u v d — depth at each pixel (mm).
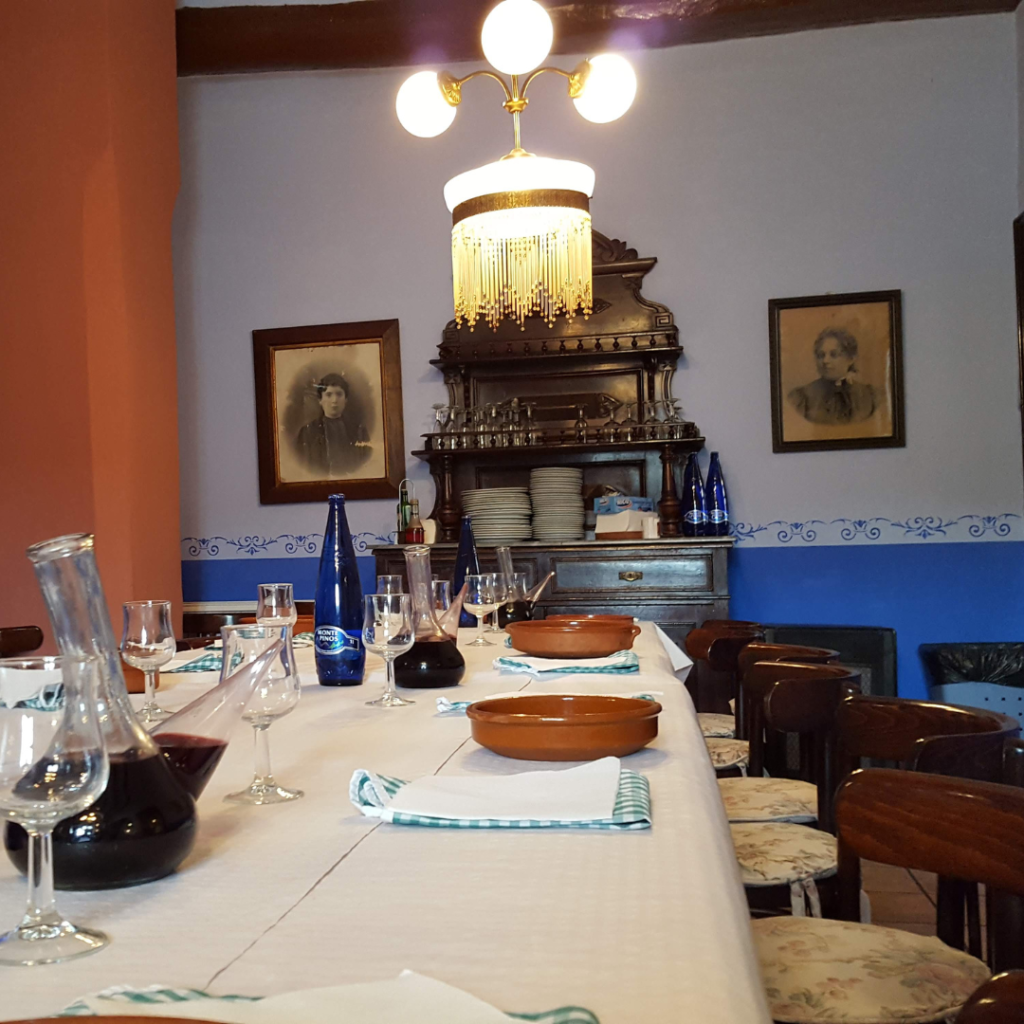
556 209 3301
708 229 5023
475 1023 564
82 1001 598
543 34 3023
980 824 1123
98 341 4125
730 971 660
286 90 5391
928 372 4840
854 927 1490
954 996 1277
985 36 4855
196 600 5371
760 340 4965
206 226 5418
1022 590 4750
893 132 4914
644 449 4988
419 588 2111
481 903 809
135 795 875
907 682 4820
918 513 4828
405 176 5285
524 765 1323
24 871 883
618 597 4637
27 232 4137
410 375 5238
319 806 1141
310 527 5297
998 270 4805
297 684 1207
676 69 5094
